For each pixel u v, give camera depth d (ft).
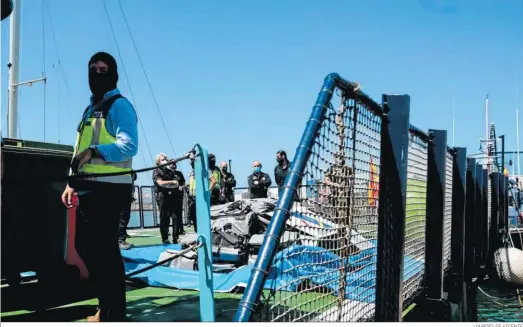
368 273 11.16
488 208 36.70
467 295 26.58
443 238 17.65
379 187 11.92
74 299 14.12
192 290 16.89
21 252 12.62
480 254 31.55
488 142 45.96
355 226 10.14
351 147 9.61
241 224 21.03
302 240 7.66
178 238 34.71
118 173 10.37
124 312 11.19
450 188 22.68
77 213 10.81
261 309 6.97
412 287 15.81
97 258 10.82
